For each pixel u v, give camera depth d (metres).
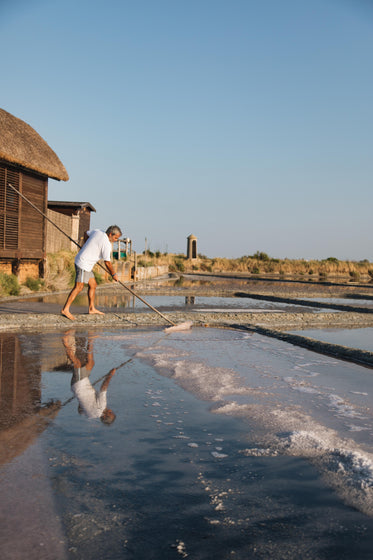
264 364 5.29
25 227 15.11
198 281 29.66
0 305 10.34
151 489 2.24
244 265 57.72
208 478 2.37
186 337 7.06
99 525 1.93
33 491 2.19
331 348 6.21
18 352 5.56
